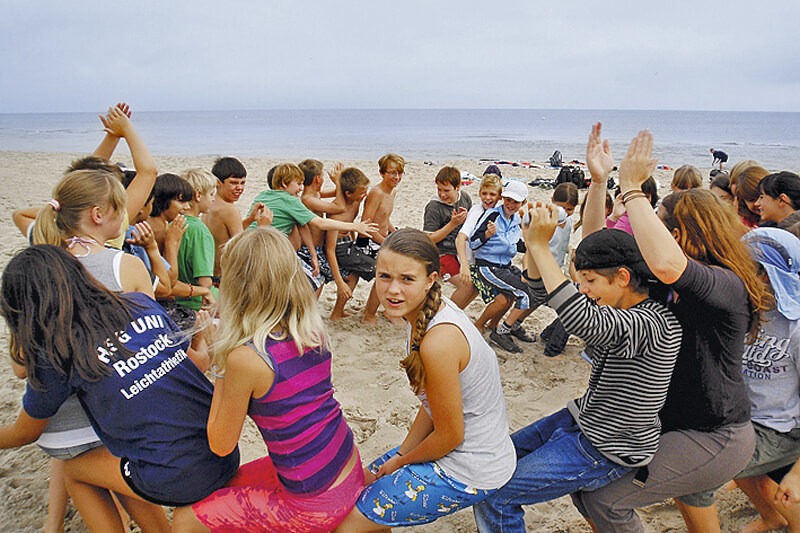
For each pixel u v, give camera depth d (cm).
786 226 316
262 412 222
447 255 569
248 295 218
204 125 9894
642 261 226
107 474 233
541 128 9231
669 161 3259
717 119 16275
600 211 329
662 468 234
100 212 261
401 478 243
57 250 223
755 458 265
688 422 234
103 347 218
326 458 232
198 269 428
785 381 262
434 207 569
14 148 3644
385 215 591
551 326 562
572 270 476
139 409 222
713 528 261
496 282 512
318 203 548
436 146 4516
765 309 239
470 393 238
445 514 248
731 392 230
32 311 210
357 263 571
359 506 244
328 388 237
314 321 230
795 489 254
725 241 233
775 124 11825
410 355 232
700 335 223
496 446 243
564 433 257
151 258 365
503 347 545
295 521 234
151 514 265
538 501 254
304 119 14612
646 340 217
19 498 327
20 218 368
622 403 229
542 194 1524
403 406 441
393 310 240
